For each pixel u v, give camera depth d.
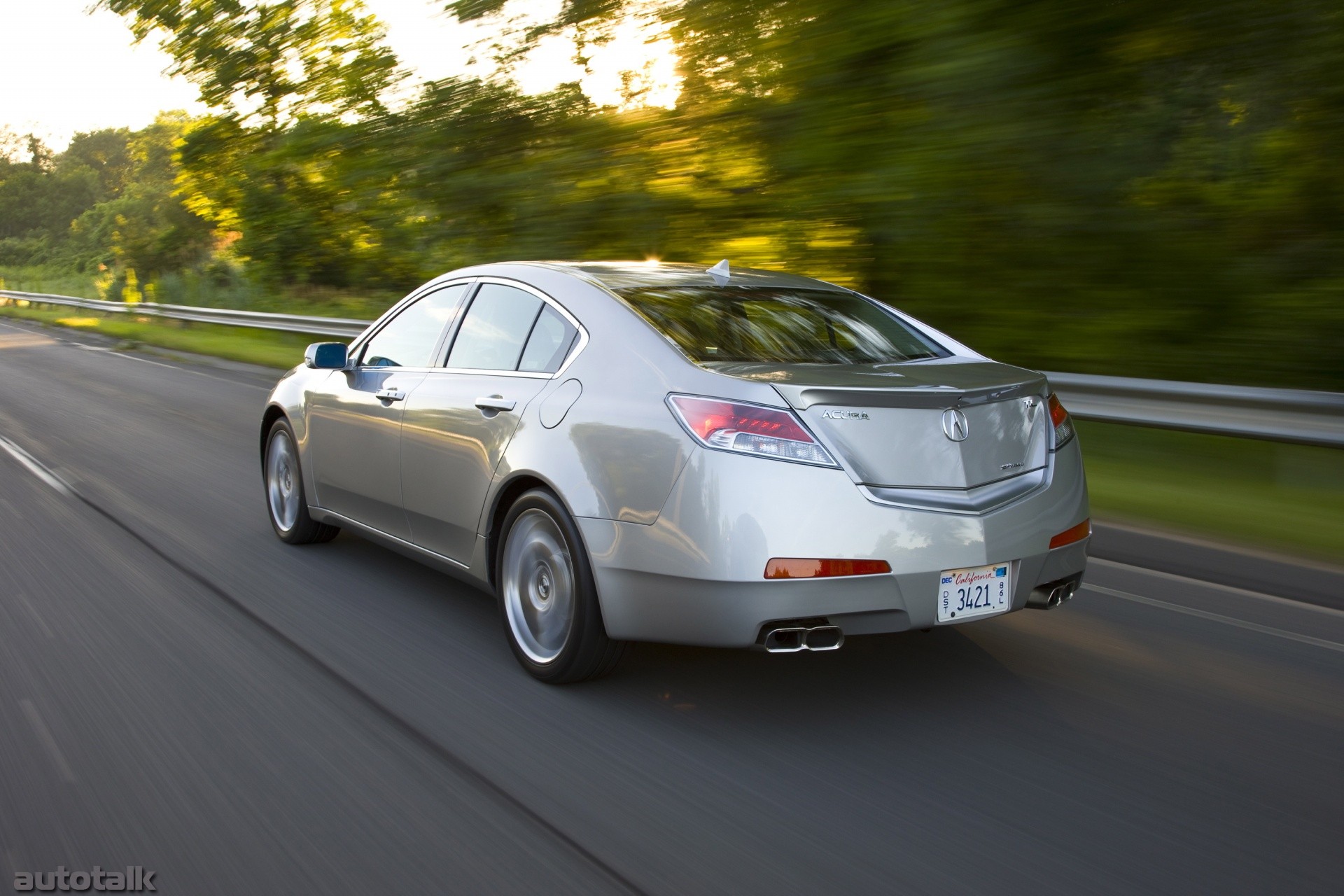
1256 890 2.50
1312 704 3.61
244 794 2.92
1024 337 9.98
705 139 11.94
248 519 6.22
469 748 3.22
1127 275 9.91
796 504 3.11
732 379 3.25
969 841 2.71
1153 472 7.37
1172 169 9.79
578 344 3.76
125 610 4.51
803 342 3.77
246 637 4.19
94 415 10.90
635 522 3.32
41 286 63.22
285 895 2.45
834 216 10.21
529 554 3.79
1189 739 3.33
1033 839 2.72
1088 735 3.36
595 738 3.31
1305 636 4.29
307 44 19.70
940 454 3.31
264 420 5.69
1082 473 3.76
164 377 14.91
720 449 3.17
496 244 14.84
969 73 8.70
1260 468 7.46
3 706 3.51
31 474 7.69
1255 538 5.63
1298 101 9.30
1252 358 10.06
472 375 4.16
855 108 9.58
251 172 23.27
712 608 3.18
